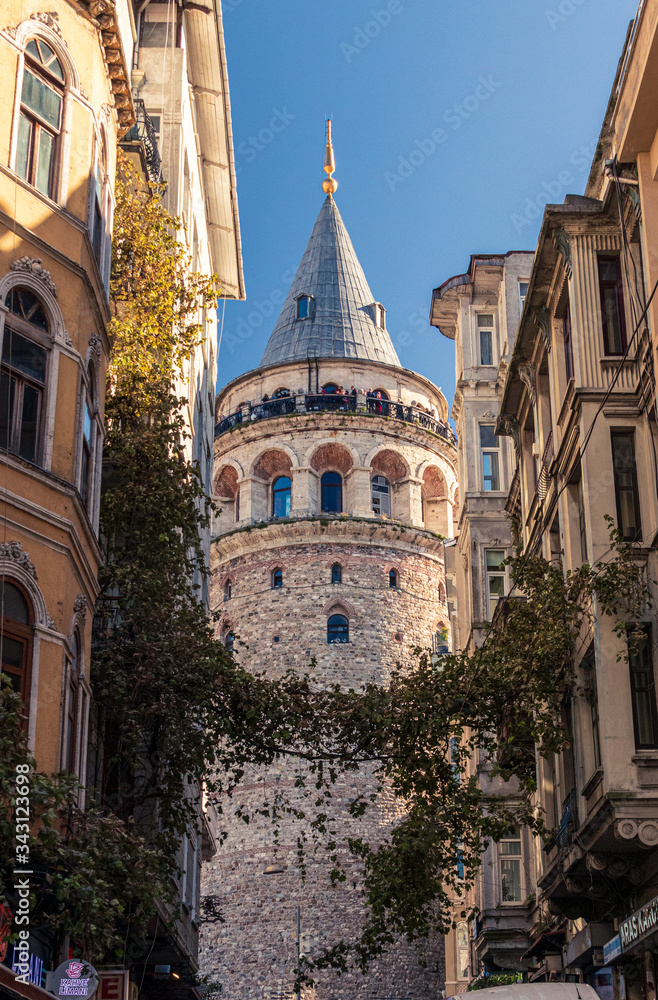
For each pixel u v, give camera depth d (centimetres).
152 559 2478
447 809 2555
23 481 1898
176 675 2411
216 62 4038
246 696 2475
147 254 2706
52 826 1797
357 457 6812
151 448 2512
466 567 4625
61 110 2173
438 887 2589
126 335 2589
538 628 2519
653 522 2389
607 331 2603
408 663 6494
